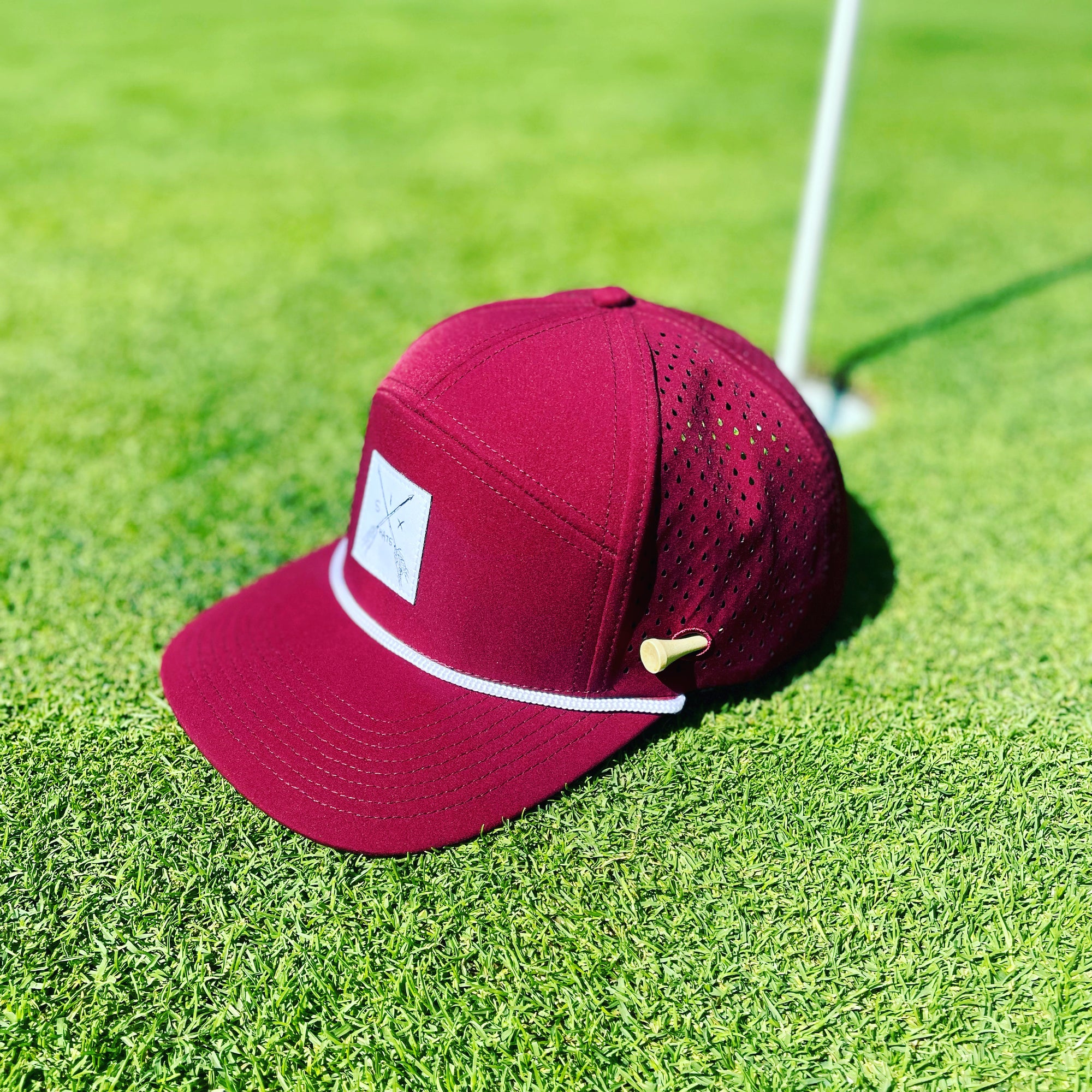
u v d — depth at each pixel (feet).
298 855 1.60
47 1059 1.42
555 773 1.57
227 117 5.65
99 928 1.54
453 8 9.43
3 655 1.93
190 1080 1.41
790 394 1.71
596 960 1.51
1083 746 1.76
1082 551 2.20
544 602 1.55
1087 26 9.25
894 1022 1.46
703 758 1.73
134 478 2.43
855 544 2.21
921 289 3.54
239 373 2.89
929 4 10.33
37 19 8.20
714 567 1.60
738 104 6.25
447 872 1.58
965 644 1.96
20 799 1.67
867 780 1.71
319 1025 1.46
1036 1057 1.42
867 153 5.24
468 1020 1.46
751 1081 1.41
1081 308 3.34
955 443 2.57
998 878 1.59
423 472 1.56
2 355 2.96
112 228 4.00
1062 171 4.93
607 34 8.42
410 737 1.57
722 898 1.57
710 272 3.69
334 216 4.21
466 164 4.96
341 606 1.72
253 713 1.61
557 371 1.56
